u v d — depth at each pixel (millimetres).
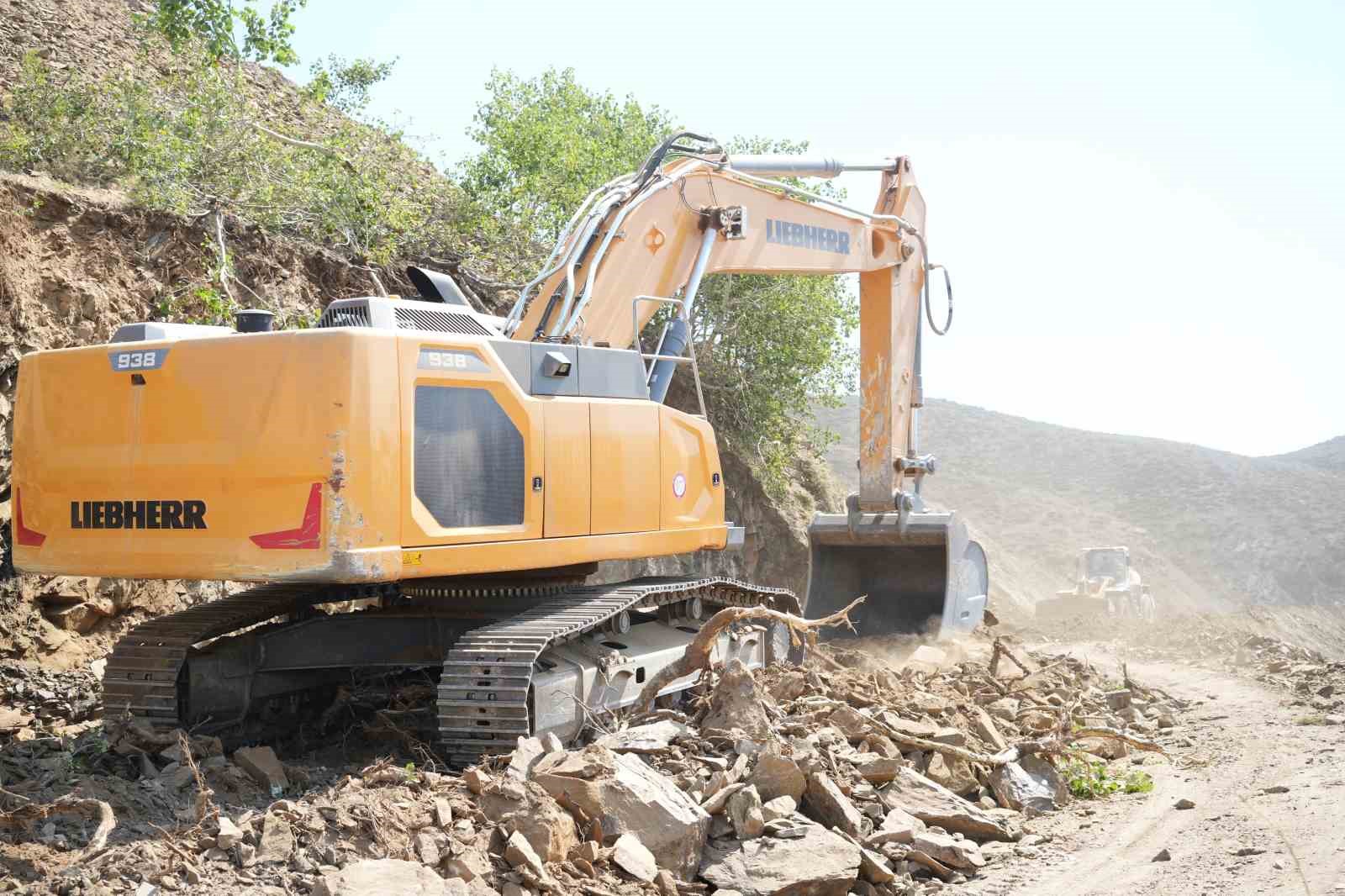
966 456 70000
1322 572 55500
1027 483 66688
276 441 6445
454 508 6848
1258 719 10469
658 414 8492
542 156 18750
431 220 17953
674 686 8094
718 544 9164
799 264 11352
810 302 21328
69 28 18062
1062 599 23328
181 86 16062
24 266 11555
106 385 7027
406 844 5320
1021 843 6852
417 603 8461
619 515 8008
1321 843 6449
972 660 11844
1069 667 12070
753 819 6113
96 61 17250
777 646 9898
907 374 12773
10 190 11836
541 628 7039
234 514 6543
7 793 5840
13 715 8648
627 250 9406
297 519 6367
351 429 6348
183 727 7508
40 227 12008
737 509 20922
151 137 14086
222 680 7812
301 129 18562
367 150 17562
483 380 7090
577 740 7359
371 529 6367
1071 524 57469
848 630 12570
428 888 4887
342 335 6395
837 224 11820
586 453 7750
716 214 10102
